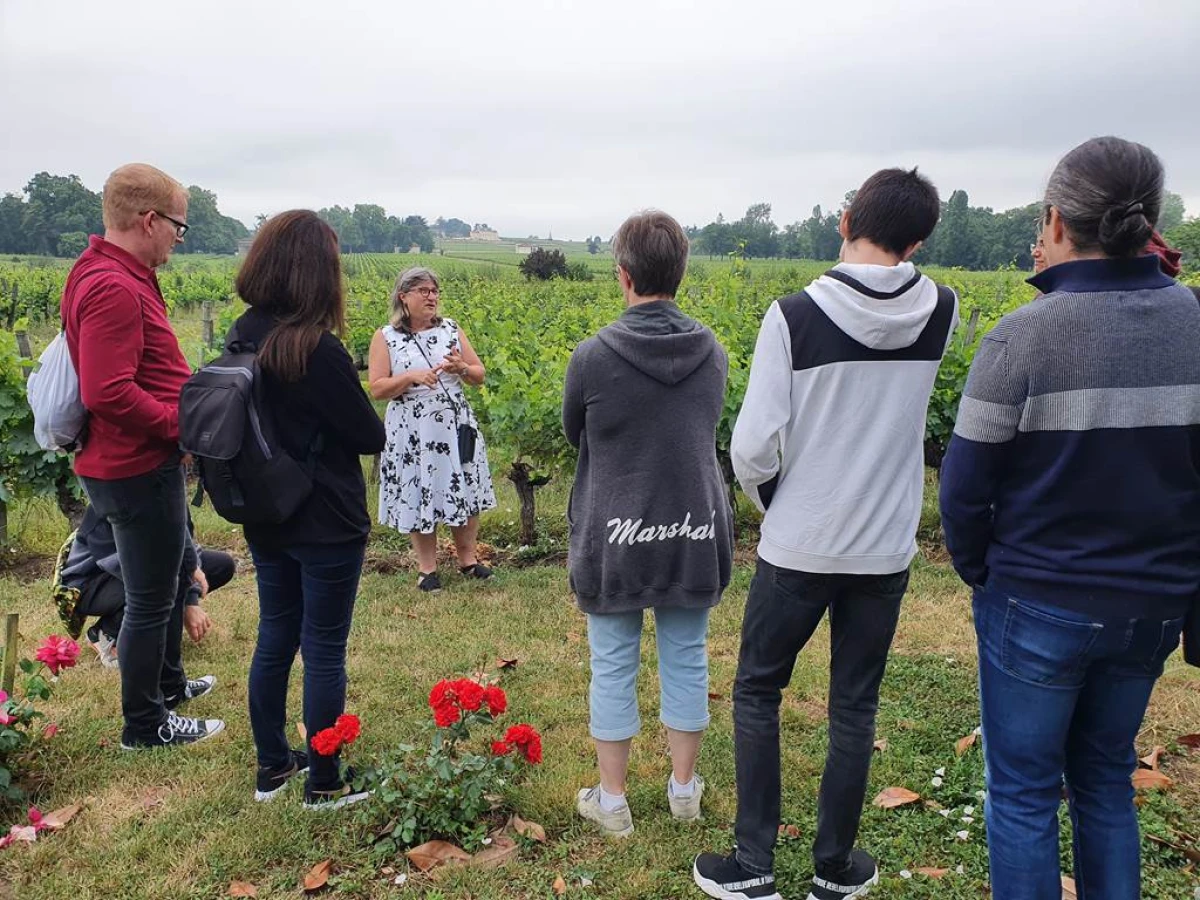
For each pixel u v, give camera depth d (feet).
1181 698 11.47
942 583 16.48
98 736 10.91
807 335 6.86
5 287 81.05
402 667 13.06
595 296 79.61
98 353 8.96
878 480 6.98
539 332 38.09
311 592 8.83
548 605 15.75
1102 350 5.65
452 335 16.05
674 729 8.91
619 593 8.23
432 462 15.81
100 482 9.62
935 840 8.75
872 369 6.86
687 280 62.34
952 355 21.24
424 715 11.55
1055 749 6.31
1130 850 6.41
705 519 8.16
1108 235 5.64
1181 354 5.64
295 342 8.10
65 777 10.07
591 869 8.44
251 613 15.26
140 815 9.40
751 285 72.74
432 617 15.21
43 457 17.99
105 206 9.45
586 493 8.34
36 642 14.08
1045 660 6.07
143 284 9.69
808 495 7.06
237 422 8.05
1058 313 5.74
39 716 10.02
